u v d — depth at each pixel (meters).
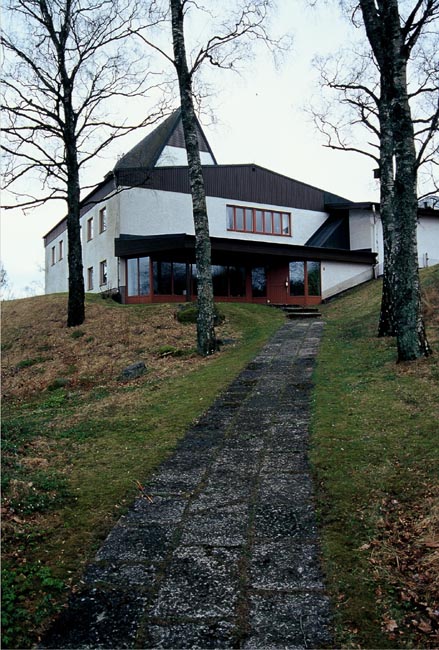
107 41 15.73
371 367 9.73
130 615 3.37
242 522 4.56
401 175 9.29
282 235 28.55
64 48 15.71
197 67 12.48
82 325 17.02
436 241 30.31
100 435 7.26
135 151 29.67
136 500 5.08
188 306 17.86
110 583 3.72
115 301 22.36
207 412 8.05
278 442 6.52
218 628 3.22
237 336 15.35
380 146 12.94
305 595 3.52
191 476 5.63
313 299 25.30
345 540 4.16
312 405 7.89
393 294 12.75
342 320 17.62
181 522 4.61
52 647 3.10
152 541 4.29
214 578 3.75
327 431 6.59
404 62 9.17
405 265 9.42
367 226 28.66
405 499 4.74
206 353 12.70
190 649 3.05
